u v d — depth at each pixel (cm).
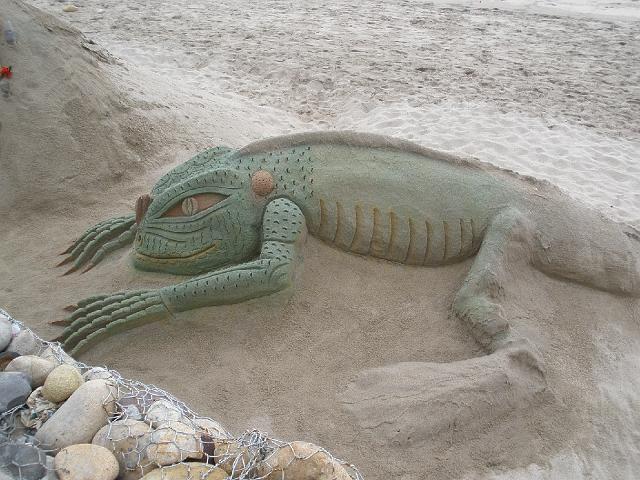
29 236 420
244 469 191
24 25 463
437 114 644
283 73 763
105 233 384
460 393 280
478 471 270
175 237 336
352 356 312
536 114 655
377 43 912
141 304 318
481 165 367
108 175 465
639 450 285
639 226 462
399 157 347
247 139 553
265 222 325
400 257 344
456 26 1045
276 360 310
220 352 314
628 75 800
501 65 828
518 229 335
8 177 432
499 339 307
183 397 294
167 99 559
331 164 339
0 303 354
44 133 444
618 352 328
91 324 322
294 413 286
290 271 319
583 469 276
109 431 197
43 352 238
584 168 552
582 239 349
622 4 1315
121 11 1041
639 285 354
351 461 265
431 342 317
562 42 959
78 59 488
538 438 286
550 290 346
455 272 346
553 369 310
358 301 333
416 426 273
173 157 499
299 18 1055
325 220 335
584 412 297
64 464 179
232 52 838
